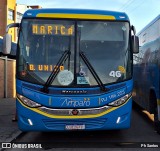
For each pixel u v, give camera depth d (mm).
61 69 7578
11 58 21406
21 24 7828
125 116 7641
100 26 7852
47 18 7812
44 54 7664
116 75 7648
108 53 7742
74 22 7805
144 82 10906
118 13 7977
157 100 8836
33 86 7508
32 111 7457
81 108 7441
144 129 10000
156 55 9008
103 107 7496
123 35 7863
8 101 18094
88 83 7523
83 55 7664
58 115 7418
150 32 10172
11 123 11102
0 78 19781
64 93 7449
